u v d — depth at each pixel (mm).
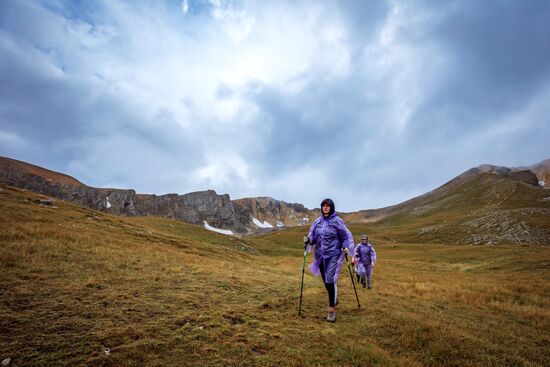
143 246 19812
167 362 4570
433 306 10375
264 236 176125
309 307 8602
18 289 6746
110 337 5047
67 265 9695
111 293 7309
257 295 9375
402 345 6191
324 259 7445
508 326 8414
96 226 27094
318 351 5520
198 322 6188
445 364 5465
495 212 116375
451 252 52094
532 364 5688
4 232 13750
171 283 9305
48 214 26312
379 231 144750
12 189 40562
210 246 36875
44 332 4965
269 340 5762
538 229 84062
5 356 4180
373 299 10766
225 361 4805
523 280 19469
